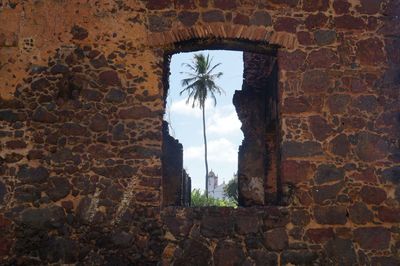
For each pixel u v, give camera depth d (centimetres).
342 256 645
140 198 642
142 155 654
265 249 639
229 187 2992
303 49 703
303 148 673
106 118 663
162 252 629
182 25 692
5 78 668
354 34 716
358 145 682
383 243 655
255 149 1020
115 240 630
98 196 640
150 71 681
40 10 691
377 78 707
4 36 680
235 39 698
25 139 652
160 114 669
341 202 662
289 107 684
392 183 676
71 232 630
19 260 621
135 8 695
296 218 651
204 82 3375
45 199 636
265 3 708
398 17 729
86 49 682
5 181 639
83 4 694
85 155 650
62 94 667
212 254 632
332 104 691
